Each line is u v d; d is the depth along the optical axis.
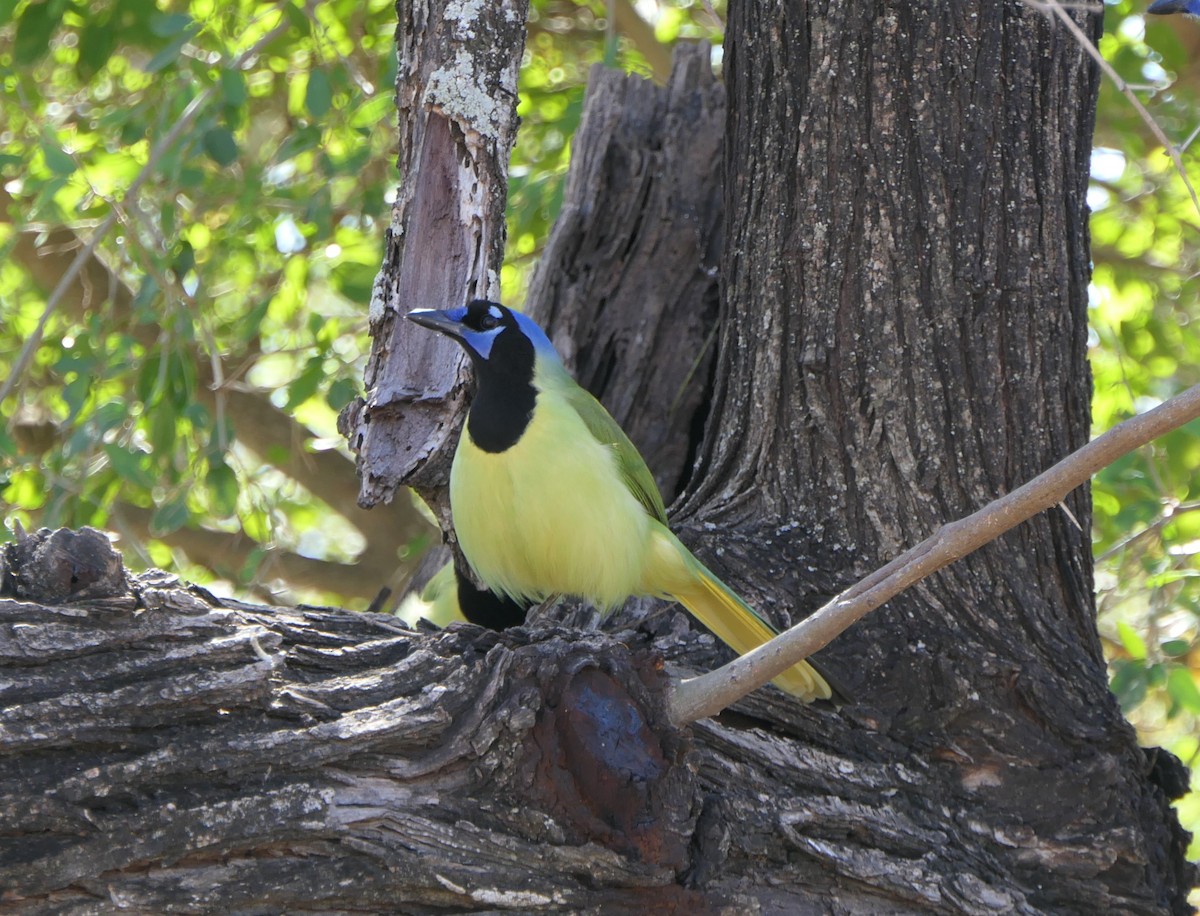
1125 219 20.94
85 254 14.52
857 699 9.50
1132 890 9.31
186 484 15.99
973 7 10.65
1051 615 10.23
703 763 8.70
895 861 8.80
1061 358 10.59
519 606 11.98
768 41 11.07
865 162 10.62
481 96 10.23
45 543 7.29
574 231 14.46
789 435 10.65
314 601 21.56
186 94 16.06
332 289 17.44
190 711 7.23
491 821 7.53
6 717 6.81
